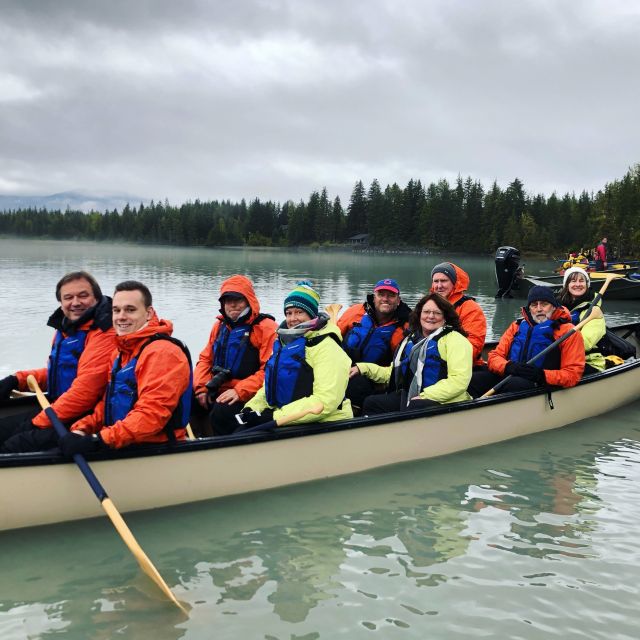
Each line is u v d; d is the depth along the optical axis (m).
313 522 3.67
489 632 2.65
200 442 3.64
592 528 3.64
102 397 3.73
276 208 112.06
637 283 17.22
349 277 26.86
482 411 4.97
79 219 132.88
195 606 2.80
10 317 11.91
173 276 24.44
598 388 5.99
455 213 78.88
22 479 3.24
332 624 2.68
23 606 2.77
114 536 3.40
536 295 5.58
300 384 4.07
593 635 2.64
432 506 3.92
